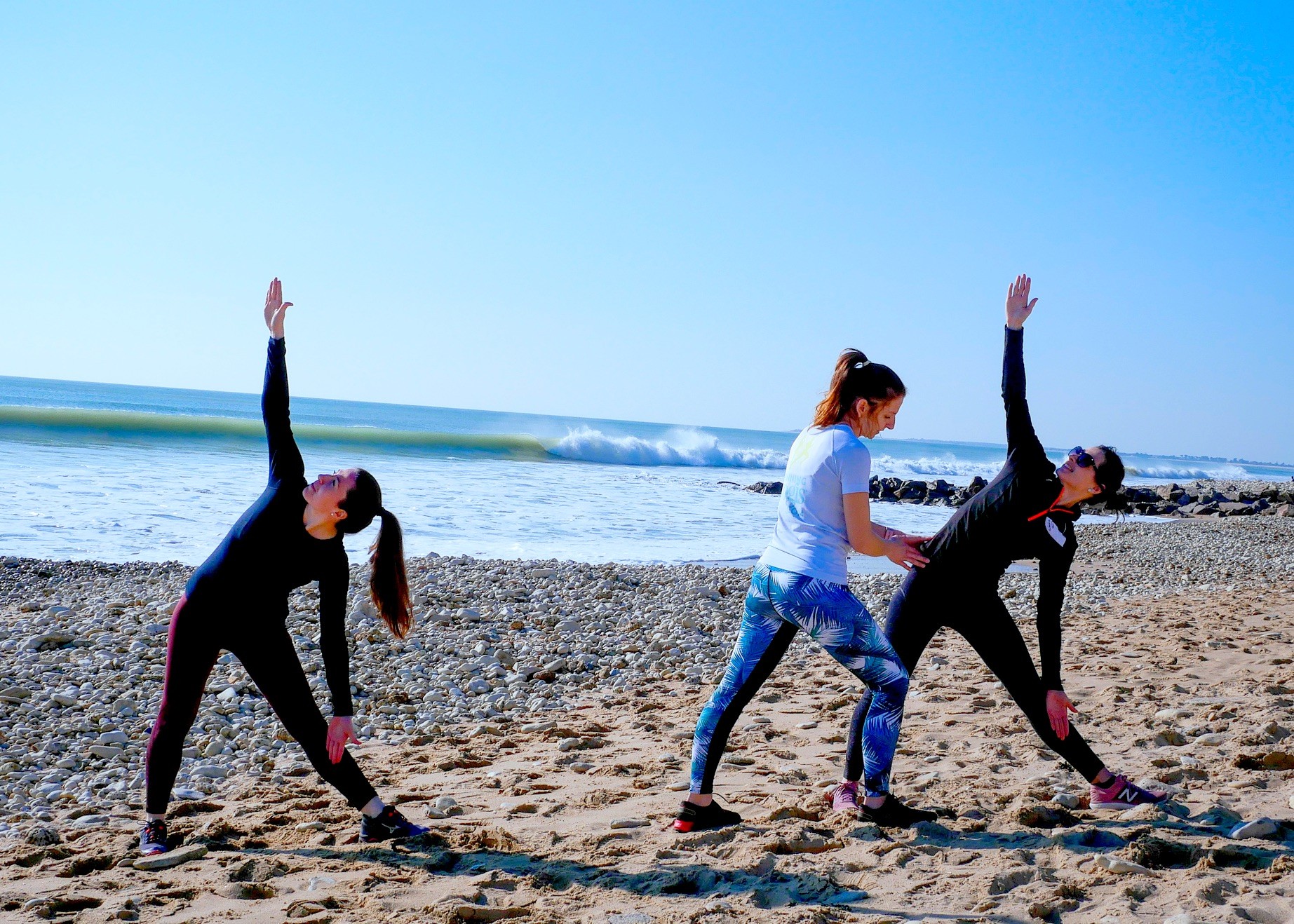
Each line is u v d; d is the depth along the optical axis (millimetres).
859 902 2900
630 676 7777
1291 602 11109
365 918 2850
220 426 36906
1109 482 3430
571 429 58531
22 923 2812
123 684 6645
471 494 23344
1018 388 3537
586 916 2844
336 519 3371
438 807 4109
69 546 12875
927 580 3596
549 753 5371
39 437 29938
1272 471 183125
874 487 42719
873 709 3555
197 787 4859
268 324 3602
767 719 5992
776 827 3611
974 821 3629
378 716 6383
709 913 2799
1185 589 13477
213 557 3414
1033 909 2734
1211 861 3014
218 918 2879
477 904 2979
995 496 3494
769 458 52125
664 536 18703
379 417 87000
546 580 11539
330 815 4047
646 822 3797
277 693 3479
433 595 9914
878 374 3428
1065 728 3607
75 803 4605
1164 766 4309
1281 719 5000
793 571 3352
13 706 6164
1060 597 3557
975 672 7117
